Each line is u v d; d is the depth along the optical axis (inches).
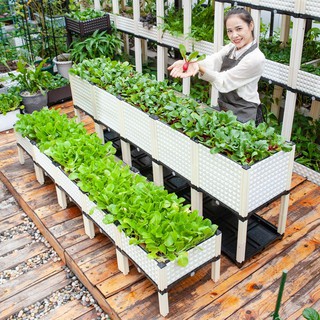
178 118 120.3
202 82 199.8
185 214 97.4
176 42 181.3
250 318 99.4
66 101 207.3
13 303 112.1
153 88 135.6
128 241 101.3
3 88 196.4
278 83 143.9
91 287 110.0
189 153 114.3
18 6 218.2
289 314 100.2
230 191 105.9
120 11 224.5
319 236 121.9
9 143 175.9
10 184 150.9
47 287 116.6
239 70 116.1
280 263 113.7
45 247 130.7
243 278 109.7
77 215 134.6
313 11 124.9
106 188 107.0
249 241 118.5
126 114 136.4
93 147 124.1
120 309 102.2
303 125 163.5
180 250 94.0
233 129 109.2
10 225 140.3
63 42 234.5
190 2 166.9
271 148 106.4
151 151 131.6
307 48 165.2
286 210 115.9
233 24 114.6
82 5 232.5
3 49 228.4
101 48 205.2
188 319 99.5
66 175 122.3
